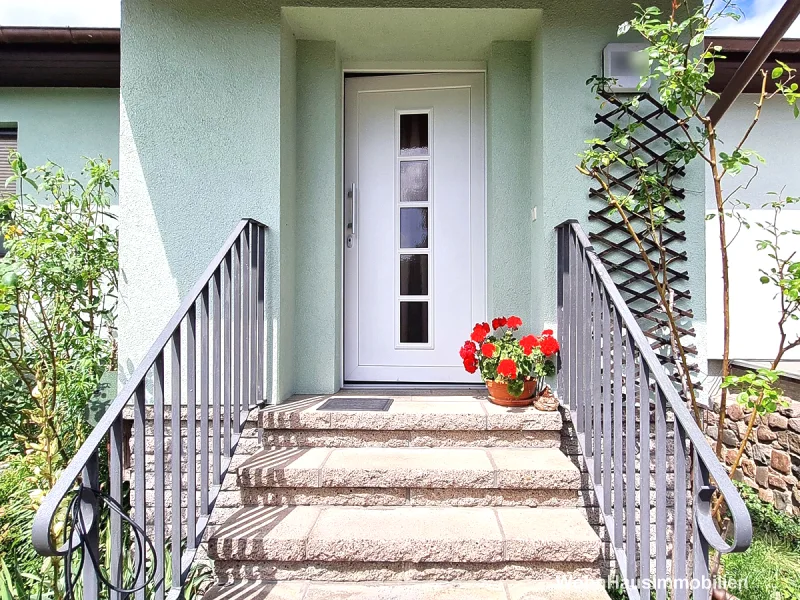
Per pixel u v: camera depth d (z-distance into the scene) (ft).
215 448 6.97
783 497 10.83
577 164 9.20
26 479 8.95
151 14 9.23
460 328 11.48
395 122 11.56
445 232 11.50
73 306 10.28
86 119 13.00
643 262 9.14
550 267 9.25
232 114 9.23
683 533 4.84
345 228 11.59
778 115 13.10
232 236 7.72
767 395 6.77
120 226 9.21
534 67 9.96
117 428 5.25
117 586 5.01
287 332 9.70
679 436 4.91
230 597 6.18
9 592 6.52
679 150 7.99
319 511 7.25
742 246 13.12
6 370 9.96
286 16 9.45
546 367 8.99
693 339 9.11
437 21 9.61
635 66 8.95
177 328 6.15
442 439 8.36
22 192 12.29
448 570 6.51
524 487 7.32
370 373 11.55
